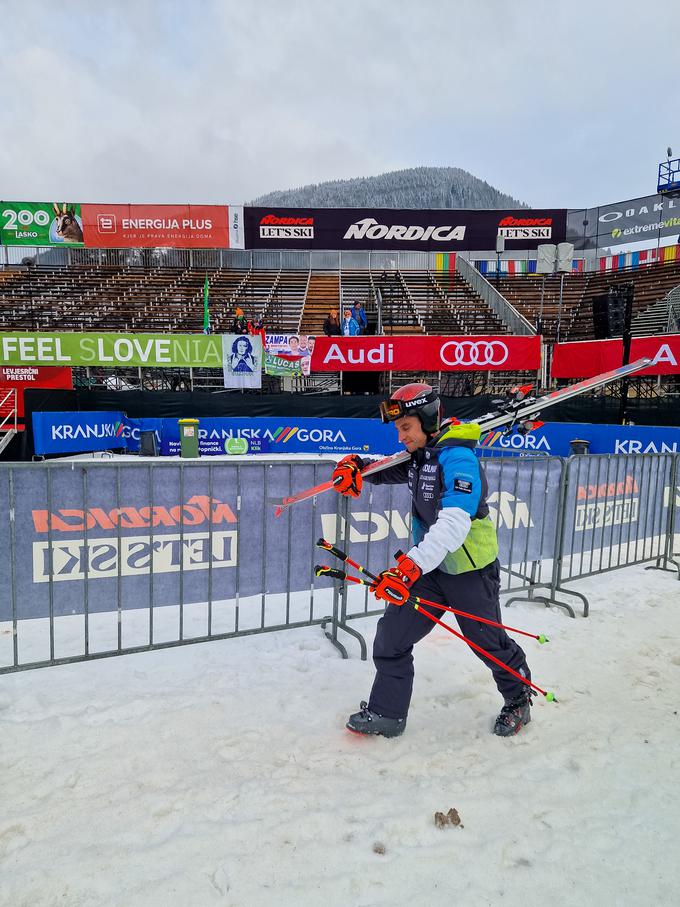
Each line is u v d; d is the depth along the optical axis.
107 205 19.92
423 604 2.28
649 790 2.10
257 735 2.41
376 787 2.08
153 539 3.04
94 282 20.98
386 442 13.69
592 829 1.89
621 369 2.79
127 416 13.24
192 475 3.08
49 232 19.83
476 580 2.30
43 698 2.70
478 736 2.45
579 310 20.88
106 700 2.69
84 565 2.91
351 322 15.31
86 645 2.94
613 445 10.12
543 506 4.16
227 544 3.22
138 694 2.76
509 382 16.11
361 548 3.59
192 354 12.98
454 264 23.56
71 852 1.73
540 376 15.57
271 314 19.25
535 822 1.92
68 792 2.02
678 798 2.06
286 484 3.32
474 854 1.76
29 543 2.79
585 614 3.94
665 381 12.40
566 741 2.42
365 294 21.20
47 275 21.23
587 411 10.89
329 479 3.44
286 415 13.57
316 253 23.64
